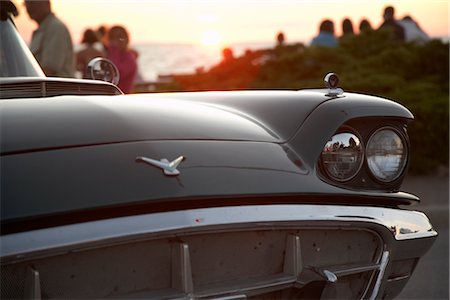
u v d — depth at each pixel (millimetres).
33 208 2014
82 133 2283
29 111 2387
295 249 2395
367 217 2564
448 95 8938
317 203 2492
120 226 2062
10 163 2117
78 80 3021
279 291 2426
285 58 10102
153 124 2430
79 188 2092
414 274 4801
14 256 1943
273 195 2354
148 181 2172
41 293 2047
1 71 3330
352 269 2535
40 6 5629
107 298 2129
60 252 1996
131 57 7383
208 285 2287
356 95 2922
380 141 2754
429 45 9938
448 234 5996
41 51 5672
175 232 2121
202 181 2254
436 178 7969
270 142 2619
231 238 2305
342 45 10414
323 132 2662
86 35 8258
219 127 2576
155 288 2199
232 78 10734
